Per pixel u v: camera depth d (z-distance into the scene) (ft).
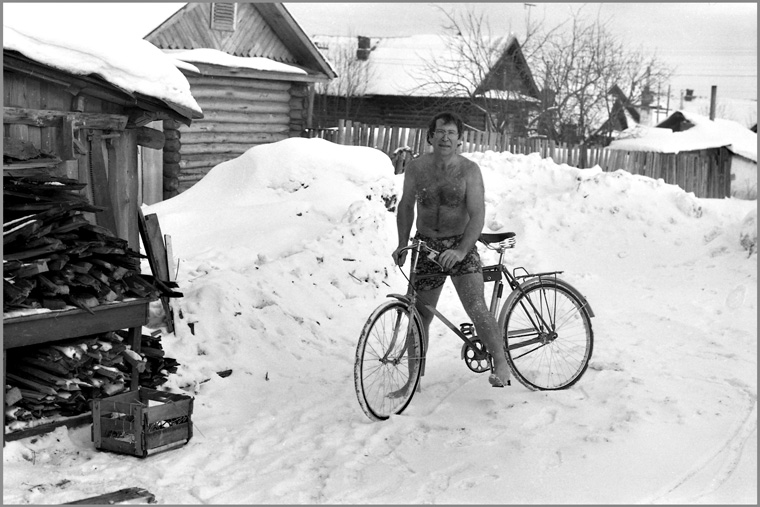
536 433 18.01
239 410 19.99
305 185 38.09
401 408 19.56
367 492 15.10
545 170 48.93
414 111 118.21
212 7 64.39
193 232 34.17
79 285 17.39
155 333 22.08
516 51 104.99
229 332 23.52
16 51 17.85
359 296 29.78
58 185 17.69
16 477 15.31
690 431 18.24
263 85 66.85
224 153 64.34
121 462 16.33
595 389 21.09
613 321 29.09
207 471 16.16
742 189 113.60
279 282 27.86
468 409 19.74
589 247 41.60
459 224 19.92
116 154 21.15
